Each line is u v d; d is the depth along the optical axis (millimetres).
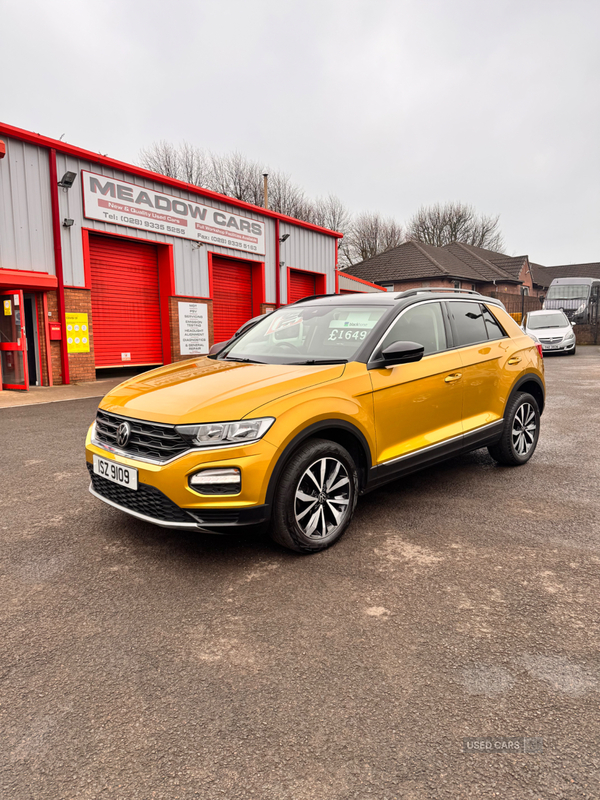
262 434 2926
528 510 3986
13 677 2139
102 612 2623
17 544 3424
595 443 6102
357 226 54250
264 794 1597
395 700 1994
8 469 5172
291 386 3166
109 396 3590
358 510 4016
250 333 4625
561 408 8414
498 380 4648
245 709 1953
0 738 1819
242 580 2936
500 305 5195
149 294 14938
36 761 1722
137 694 2039
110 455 3221
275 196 43031
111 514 3959
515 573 3002
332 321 4086
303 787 1619
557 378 12516
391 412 3633
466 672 2154
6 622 2537
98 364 13719
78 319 12359
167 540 3480
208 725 1875
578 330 27000
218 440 2871
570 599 2717
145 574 3014
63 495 4398
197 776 1664
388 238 55219
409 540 3459
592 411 8133
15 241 11172
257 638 2398
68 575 3006
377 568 3070
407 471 3824
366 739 1806
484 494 4355
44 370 11875
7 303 10891
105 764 1711
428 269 36938
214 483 2857
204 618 2564
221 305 17328
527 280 47562
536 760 1711
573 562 3133
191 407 2979
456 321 4465
